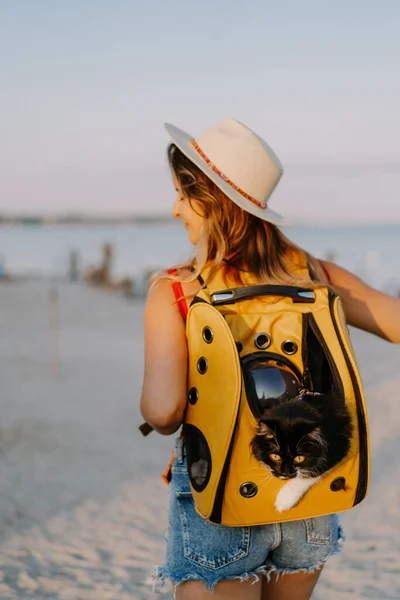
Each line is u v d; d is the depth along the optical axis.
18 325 17.92
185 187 2.10
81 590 3.88
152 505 5.44
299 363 1.97
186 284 2.04
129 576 4.09
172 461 2.12
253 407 1.87
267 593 2.15
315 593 3.79
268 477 1.87
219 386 1.88
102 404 9.32
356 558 4.26
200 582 1.97
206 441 1.89
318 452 1.83
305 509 1.92
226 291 1.98
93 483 5.96
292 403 1.84
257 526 1.96
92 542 4.64
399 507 5.05
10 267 44.84
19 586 3.91
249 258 2.06
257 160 2.07
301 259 2.17
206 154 2.11
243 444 1.87
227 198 2.07
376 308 2.24
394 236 69.19
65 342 15.31
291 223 2.06
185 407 1.99
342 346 1.97
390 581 3.89
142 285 25.69
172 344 1.99
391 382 9.80
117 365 12.55
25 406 9.04
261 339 1.97
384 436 6.93
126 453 6.96
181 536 1.99
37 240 70.50
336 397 1.91
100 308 22.06
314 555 2.04
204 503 1.89
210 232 2.06
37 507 5.29
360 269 34.31
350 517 5.00
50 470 6.28
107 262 30.95
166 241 63.75
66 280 32.41
